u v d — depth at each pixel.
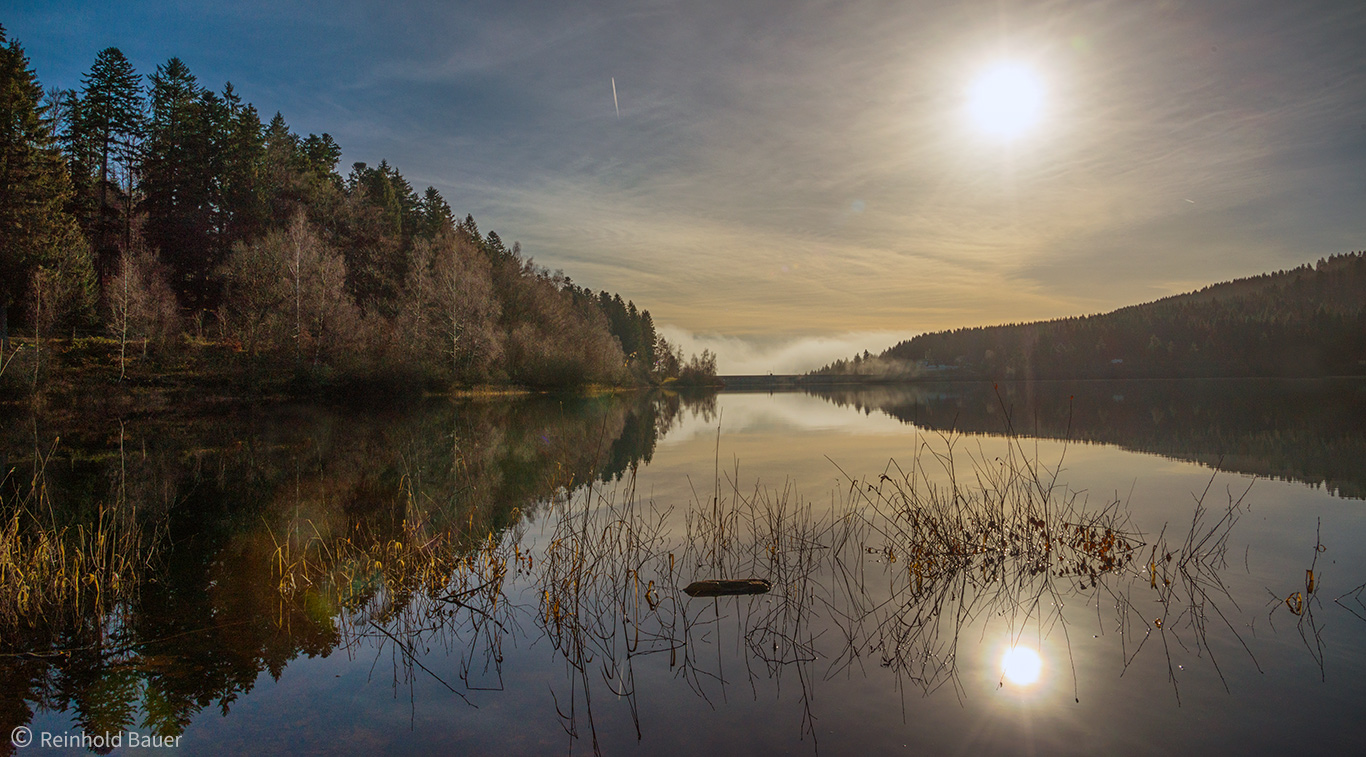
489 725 4.23
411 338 46.31
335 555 8.41
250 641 5.67
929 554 7.80
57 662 5.29
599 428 27.34
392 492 12.88
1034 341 141.62
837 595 6.57
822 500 11.21
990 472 13.61
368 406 38.47
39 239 36.50
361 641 5.65
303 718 4.36
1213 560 7.38
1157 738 3.92
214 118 51.88
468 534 9.28
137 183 50.88
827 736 4.00
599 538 8.75
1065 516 9.59
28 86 38.34
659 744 3.96
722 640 5.52
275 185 54.84
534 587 7.01
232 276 44.66
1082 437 20.20
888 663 5.02
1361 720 4.08
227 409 34.34
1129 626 5.62
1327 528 8.72
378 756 3.88
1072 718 4.16
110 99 47.72
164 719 4.36
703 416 36.34
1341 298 139.62
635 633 5.70
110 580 7.20
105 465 16.34
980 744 3.89
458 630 5.86
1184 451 16.42
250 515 10.84
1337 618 5.65
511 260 68.62
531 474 14.99
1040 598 6.35
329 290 42.94
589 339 69.12
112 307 37.84
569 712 4.38
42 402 29.50
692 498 11.66
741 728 4.12
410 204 73.62
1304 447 16.58
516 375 53.34
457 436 23.17
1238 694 4.42
